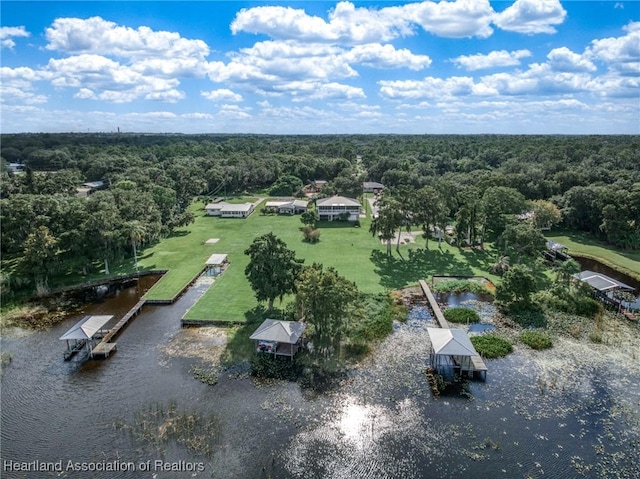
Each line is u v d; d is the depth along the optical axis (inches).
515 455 1221.7
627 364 1675.7
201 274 2728.8
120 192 3385.8
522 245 2731.3
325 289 1747.0
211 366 1654.8
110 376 1601.9
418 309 2176.4
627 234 3240.7
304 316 1898.4
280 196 5664.4
